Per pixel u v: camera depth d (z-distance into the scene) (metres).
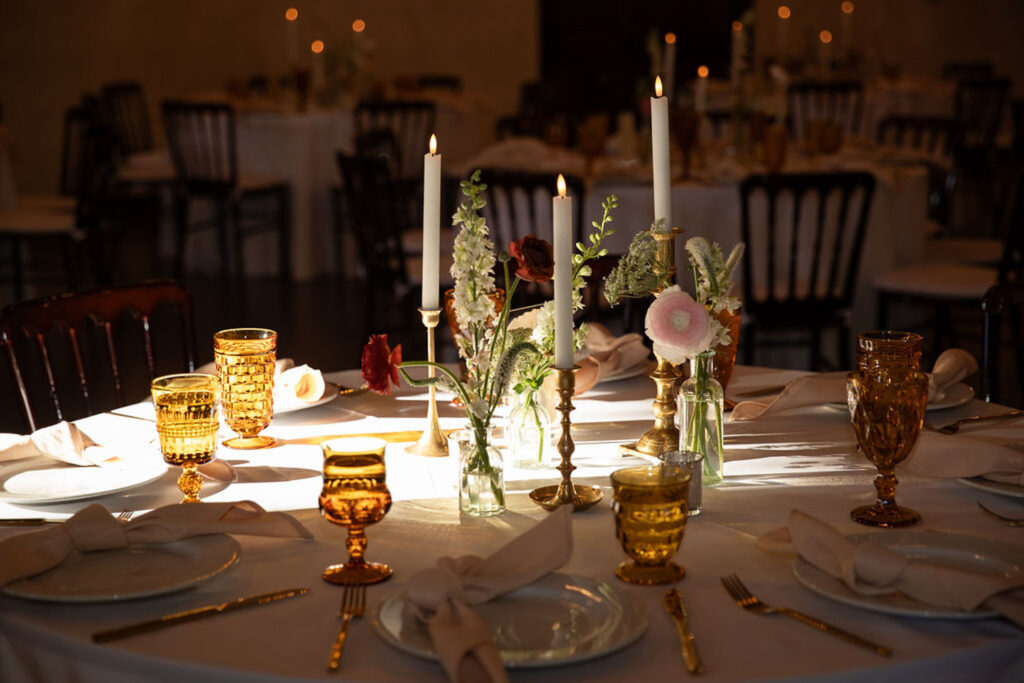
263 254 6.69
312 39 9.43
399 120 6.63
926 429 1.59
